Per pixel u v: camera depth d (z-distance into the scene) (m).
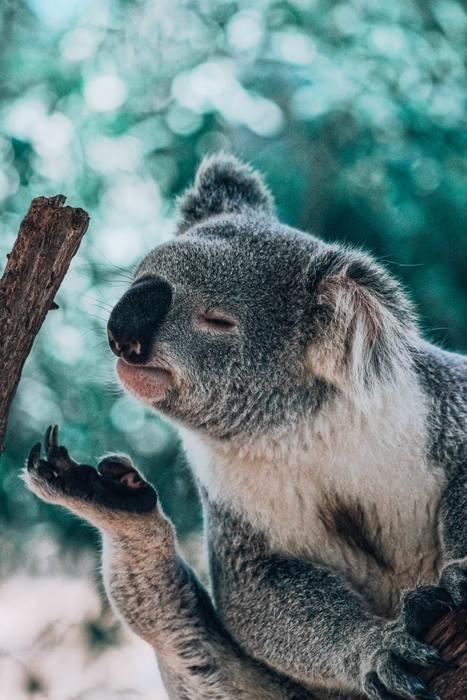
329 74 8.83
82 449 9.32
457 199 8.73
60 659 9.83
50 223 3.96
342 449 5.16
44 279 3.96
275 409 5.21
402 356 5.04
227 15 9.74
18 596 11.55
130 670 10.62
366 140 8.98
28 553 11.07
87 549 9.79
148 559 5.54
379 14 8.99
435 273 8.85
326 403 5.17
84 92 9.94
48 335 9.42
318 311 5.18
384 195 8.91
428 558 5.27
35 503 9.73
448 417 5.25
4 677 9.60
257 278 5.28
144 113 9.91
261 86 9.45
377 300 5.00
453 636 4.45
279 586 5.27
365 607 5.15
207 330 5.18
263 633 5.29
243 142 9.62
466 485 5.07
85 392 9.48
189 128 9.77
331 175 8.95
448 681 4.44
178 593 5.67
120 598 5.68
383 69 8.83
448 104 8.79
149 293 5.18
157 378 5.16
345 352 5.07
